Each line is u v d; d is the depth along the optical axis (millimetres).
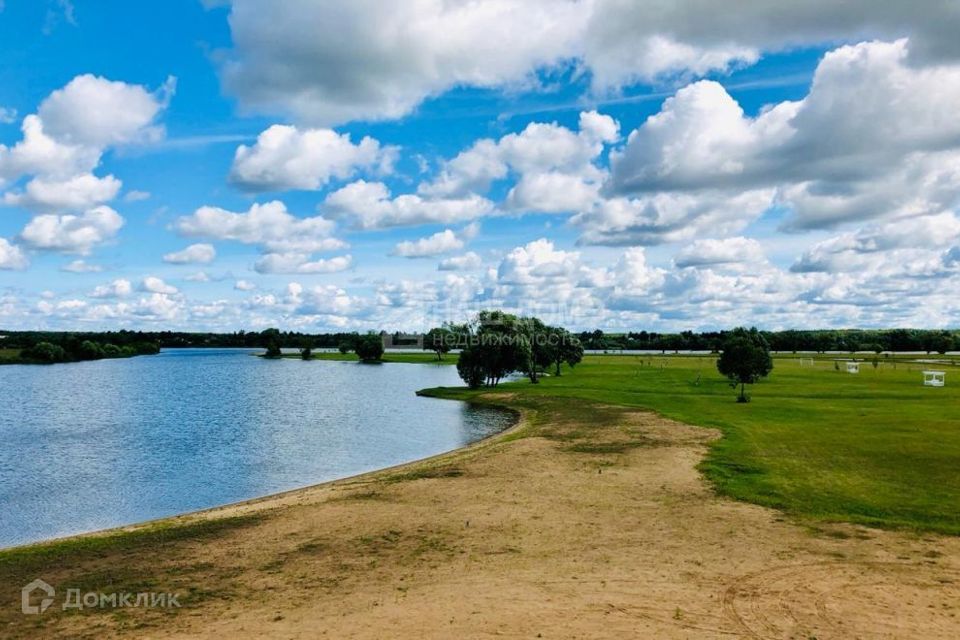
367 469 37156
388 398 81250
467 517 22094
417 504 24312
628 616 13414
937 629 12688
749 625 12930
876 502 22938
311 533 20812
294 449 44281
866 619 13172
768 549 17812
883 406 52406
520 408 62531
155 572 17312
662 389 73188
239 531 21406
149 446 46000
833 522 20484
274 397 84188
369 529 21047
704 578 15625
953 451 32344
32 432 53531
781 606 13867
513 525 20891
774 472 28219
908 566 16344
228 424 57656
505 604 14188
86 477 35500
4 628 13672
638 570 16281
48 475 36062
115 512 28172
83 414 66438
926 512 21562
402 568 16969
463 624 13125
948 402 55000
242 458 41031
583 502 23719
